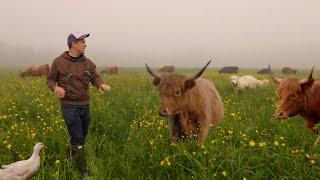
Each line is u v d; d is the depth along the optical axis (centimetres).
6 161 437
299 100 474
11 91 1027
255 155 430
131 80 1736
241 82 1296
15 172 354
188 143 462
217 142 458
